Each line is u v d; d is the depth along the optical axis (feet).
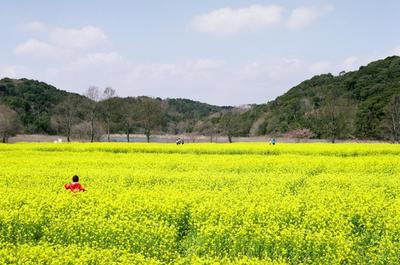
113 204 48.01
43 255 31.83
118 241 38.09
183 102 636.89
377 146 140.56
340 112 282.36
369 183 66.28
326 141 260.42
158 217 45.24
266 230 38.27
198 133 355.36
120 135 368.07
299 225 41.83
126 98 344.28
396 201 51.60
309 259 34.12
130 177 73.51
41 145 156.97
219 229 37.93
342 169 88.12
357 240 38.24
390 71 350.23
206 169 90.33
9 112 281.95
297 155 118.11
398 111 247.09
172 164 96.43
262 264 31.14
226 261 32.40
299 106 353.10
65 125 302.25
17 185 67.36
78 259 31.27
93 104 281.13
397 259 33.35
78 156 119.55
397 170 86.12
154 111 290.35
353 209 45.80
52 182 69.87
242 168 90.07
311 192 58.75
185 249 39.24
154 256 35.58
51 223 42.73
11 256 31.58
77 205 49.52
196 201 51.62
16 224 42.11
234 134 347.36
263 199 51.83
